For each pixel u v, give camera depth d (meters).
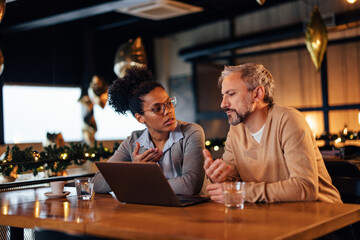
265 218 1.39
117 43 9.30
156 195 1.67
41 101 8.02
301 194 1.70
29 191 2.30
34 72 7.83
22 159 3.01
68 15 5.82
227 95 1.95
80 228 1.38
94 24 8.40
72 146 3.57
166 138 2.20
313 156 1.80
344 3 7.96
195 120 9.92
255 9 8.91
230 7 8.90
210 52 8.85
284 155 1.84
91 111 5.20
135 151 2.03
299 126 1.84
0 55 3.56
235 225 1.29
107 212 1.58
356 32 8.38
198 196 1.89
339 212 1.48
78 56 8.54
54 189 2.05
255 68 1.94
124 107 2.23
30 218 1.54
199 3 7.45
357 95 8.53
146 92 2.09
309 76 9.02
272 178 1.92
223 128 10.33
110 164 1.73
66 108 8.39
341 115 8.79
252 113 1.95
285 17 8.82
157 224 1.33
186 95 10.04
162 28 10.04
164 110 2.10
